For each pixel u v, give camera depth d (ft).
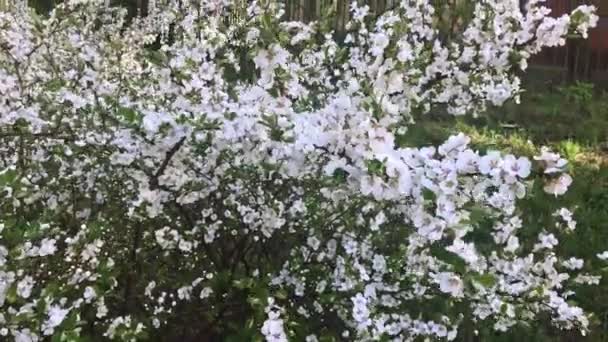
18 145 8.95
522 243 12.71
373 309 7.82
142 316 8.58
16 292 6.57
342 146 6.31
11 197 7.45
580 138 20.31
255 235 8.66
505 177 5.83
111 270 7.99
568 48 26.63
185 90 8.20
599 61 26.35
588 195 15.64
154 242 8.73
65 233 8.09
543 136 20.21
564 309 8.43
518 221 8.90
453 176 5.83
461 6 7.99
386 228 8.67
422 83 8.12
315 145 6.51
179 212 8.56
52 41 10.99
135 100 9.39
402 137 11.30
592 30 26.20
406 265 8.61
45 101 8.64
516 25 7.61
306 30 8.87
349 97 7.26
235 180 8.38
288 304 8.73
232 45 9.41
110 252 8.48
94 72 9.94
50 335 7.22
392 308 8.80
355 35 9.36
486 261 8.77
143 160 7.79
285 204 8.55
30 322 6.61
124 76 10.78
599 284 11.81
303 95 8.51
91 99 8.79
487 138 19.11
